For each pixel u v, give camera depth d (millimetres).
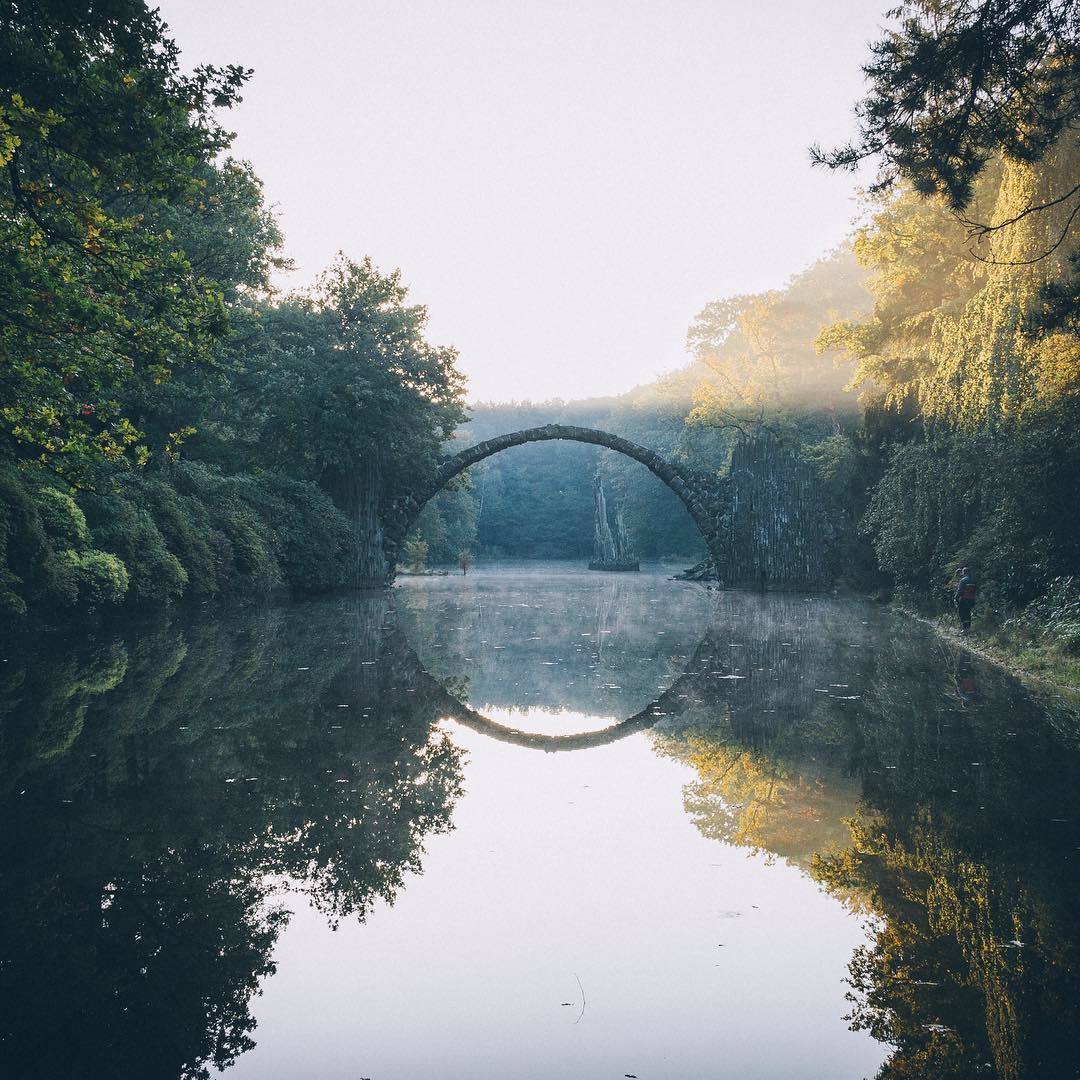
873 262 31062
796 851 5527
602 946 4215
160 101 10867
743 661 15773
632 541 104062
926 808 6387
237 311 25719
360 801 6633
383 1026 3473
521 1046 3326
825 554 43344
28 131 9734
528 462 149500
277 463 38156
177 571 22438
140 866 5152
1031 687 12062
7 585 16172
